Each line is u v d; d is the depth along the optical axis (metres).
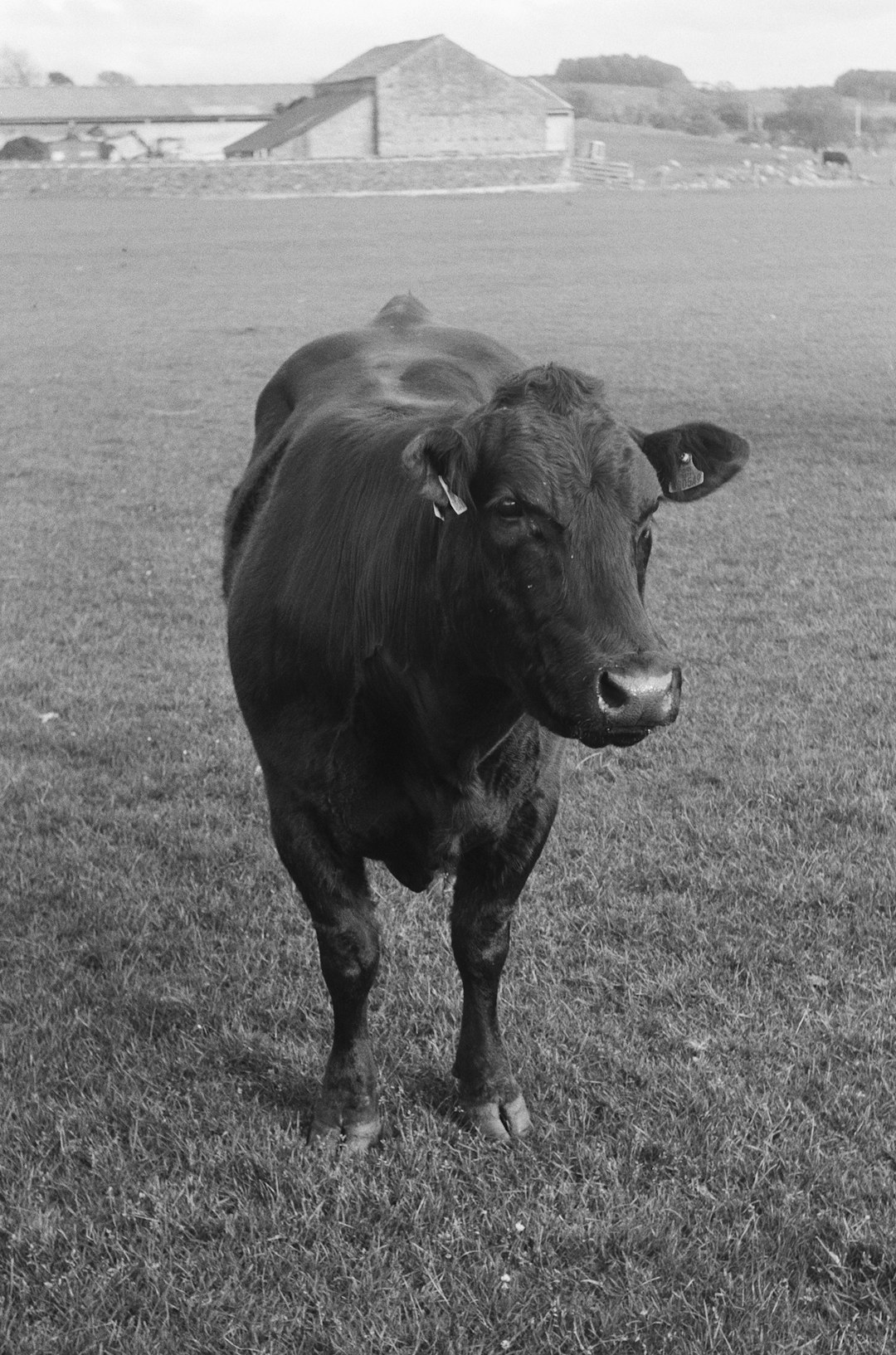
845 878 6.10
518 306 28.86
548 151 94.62
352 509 4.39
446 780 4.16
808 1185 4.26
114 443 16.11
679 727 7.73
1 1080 4.83
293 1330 3.76
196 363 22.33
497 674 3.81
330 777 4.34
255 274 36.03
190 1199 4.19
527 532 3.57
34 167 68.25
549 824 4.52
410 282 33.66
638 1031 5.09
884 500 12.84
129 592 10.44
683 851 6.35
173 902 6.06
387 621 4.11
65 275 36.00
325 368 5.78
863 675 8.48
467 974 4.61
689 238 45.81
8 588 10.52
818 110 151.25
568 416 3.64
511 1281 3.88
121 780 7.24
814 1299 3.84
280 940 5.79
